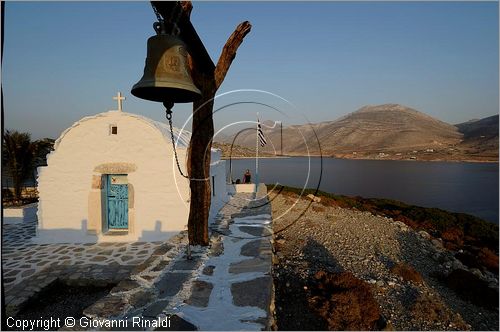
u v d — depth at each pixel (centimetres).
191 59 564
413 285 909
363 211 2177
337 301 634
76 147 1020
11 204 1736
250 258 610
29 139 1867
